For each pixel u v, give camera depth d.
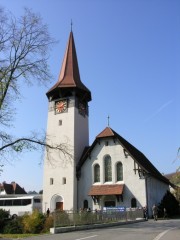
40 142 27.20
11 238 19.77
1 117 25.41
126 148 48.19
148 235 18.36
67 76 55.25
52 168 51.22
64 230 22.84
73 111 52.47
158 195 53.19
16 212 51.91
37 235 21.05
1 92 25.02
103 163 49.50
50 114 54.22
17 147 25.33
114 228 25.02
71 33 60.47
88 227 25.52
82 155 52.44
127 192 46.69
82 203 49.03
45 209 50.06
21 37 26.53
